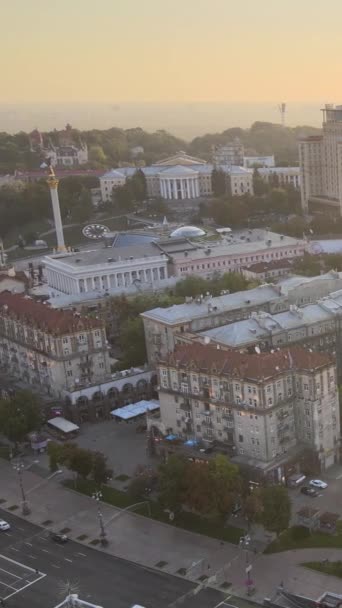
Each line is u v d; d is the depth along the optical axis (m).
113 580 176.88
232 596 167.62
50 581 178.75
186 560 182.75
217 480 191.25
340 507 198.75
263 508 181.62
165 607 165.12
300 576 172.62
